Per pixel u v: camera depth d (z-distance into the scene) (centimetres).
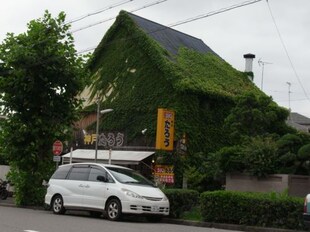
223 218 1563
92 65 3228
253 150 2108
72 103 2252
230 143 2820
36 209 2039
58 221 1414
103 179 1605
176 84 2709
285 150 2097
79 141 3109
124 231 1201
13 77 2125
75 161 2894
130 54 3020
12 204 2262
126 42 3064
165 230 1275
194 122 2708
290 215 1434
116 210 1527
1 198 2595
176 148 2633
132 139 2866
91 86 3194
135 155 2728
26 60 2067
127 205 1505
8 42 2127
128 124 2903
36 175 2178
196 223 1589
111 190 1557
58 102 2206
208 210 1598
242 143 2277
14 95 2145
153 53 2855
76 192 1666
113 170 1630
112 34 3155
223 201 1567
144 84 2892
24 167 2188
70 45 2186
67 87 2186
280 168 2091
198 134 2711
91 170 1670
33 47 2108
